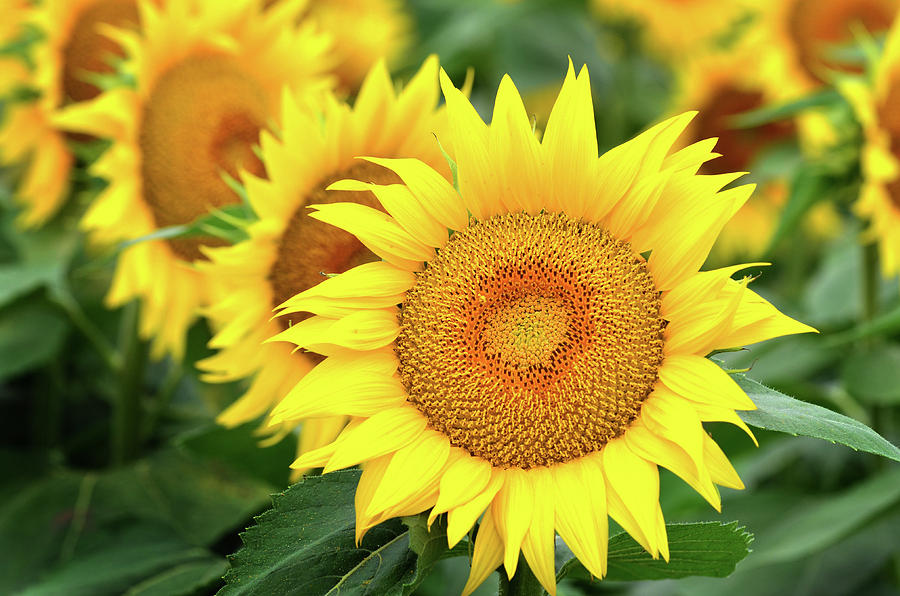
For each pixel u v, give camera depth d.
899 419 1.64
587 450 1.18
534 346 1.19
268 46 1.50
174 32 1.47
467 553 1.20
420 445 1.18
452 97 1.20
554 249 1.20
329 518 1.19
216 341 1.32
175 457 1.56
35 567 1.46
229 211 1.33
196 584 1.34
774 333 1.17
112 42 1.57
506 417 1.18
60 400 1.70
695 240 1.19
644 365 1.19
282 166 1.31
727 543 1.18
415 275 1.21
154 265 1.47
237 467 1.42
